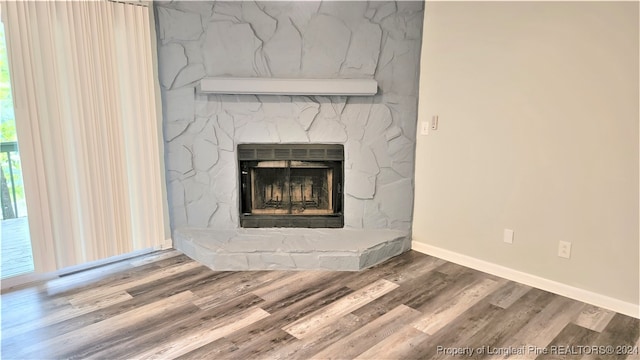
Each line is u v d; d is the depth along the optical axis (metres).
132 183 3.44
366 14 3.45
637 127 2.48
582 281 2.82
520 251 3.10
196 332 2.43
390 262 3.50
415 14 3.43
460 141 3.33
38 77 2.82
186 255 3.61
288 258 3.31
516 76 2.94
